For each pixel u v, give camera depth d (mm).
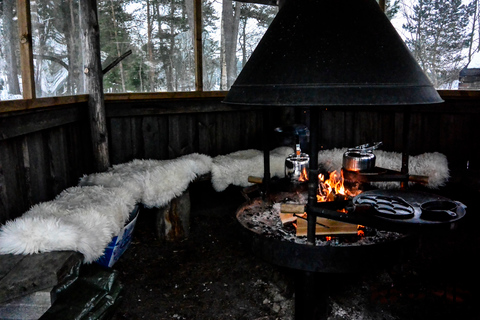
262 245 2029
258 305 2283
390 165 3402
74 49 2988
